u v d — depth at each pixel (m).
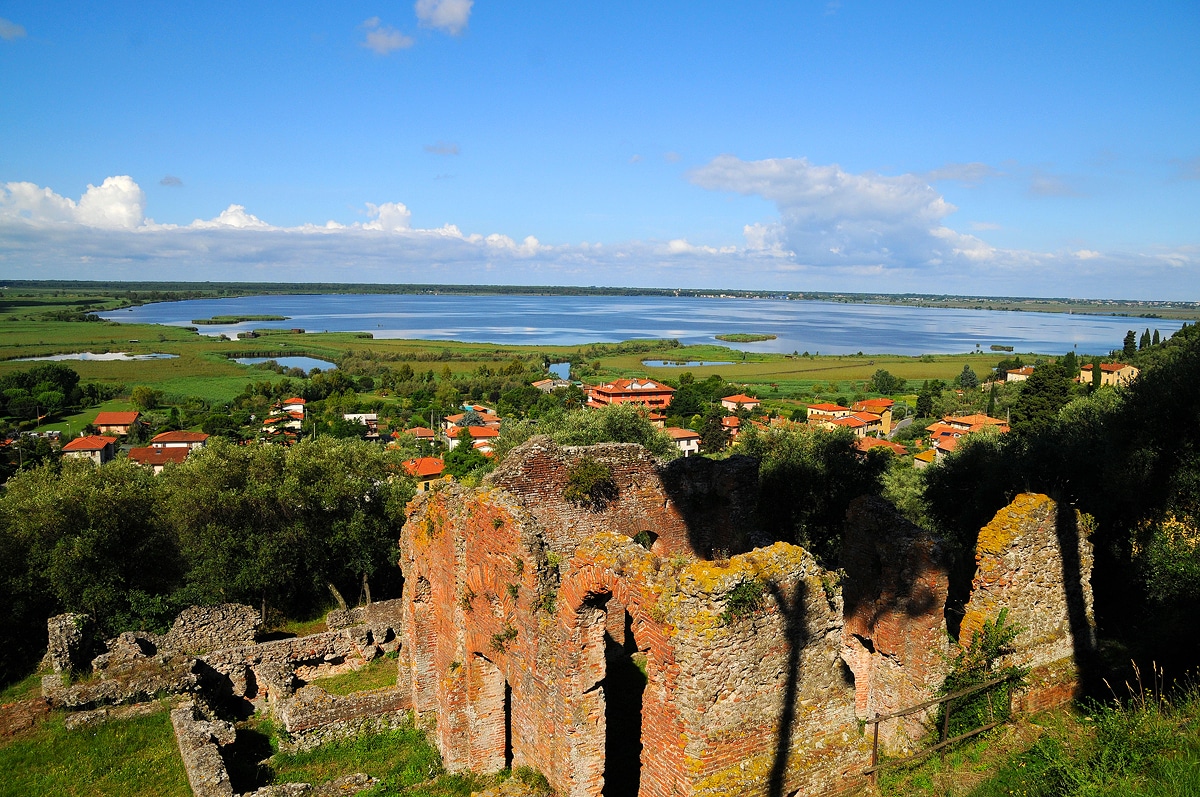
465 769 18.59
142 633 26.45
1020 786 12.67
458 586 18.56
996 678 16.34
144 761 18.66
